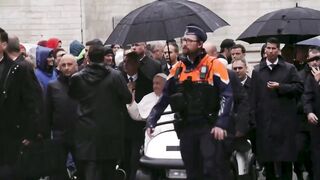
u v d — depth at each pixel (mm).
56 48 14055
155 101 11945
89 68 11023
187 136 9695
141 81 12547
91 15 26969
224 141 9672
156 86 11906
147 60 12578
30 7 26859
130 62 12484
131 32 11391
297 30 13047
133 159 12047
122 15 26906
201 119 9633
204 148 9586
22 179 10352
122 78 11117
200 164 9711
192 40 9602
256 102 11867
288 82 11750
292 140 11781
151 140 10992
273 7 26641
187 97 9656
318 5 26500
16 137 10016
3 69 9969
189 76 9664
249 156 11375
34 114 10031
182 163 10391
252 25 13438
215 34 26766
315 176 12047
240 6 26766
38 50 12555
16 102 9992
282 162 11953
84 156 10938
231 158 10586
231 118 9852
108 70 11062
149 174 10609
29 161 10492
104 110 10977
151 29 11289
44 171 10805
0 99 9922
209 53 12234
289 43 13906
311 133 12047
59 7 26891
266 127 11766
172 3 11539
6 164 10016
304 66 12891
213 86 9625
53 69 12906
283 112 11758
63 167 11289
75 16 26922
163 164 10445
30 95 10016
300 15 13250
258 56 26094
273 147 11758
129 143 12172
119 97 11102
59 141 11289
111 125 11000
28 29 26859
